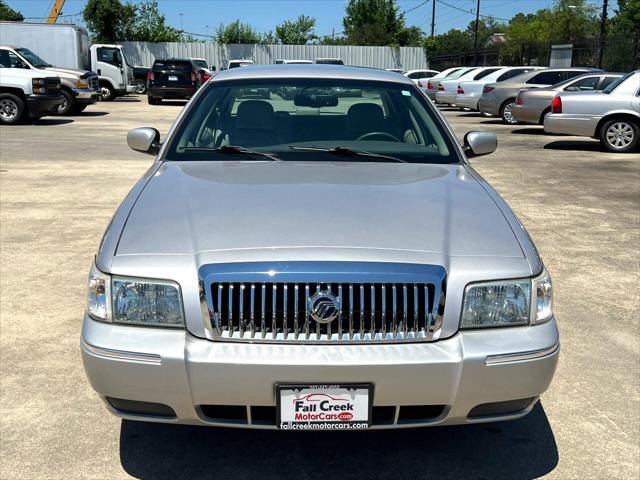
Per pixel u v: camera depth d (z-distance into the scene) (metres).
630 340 4.06
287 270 2.37
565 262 5.62
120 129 15.52
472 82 21.39
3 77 15.99
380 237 2.54
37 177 9.20
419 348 2.37
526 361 2.42
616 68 24.39
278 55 44.59
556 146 13.55
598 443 2.96
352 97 4.01
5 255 5.60
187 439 2.96
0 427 3.00
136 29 44.84
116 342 2.39
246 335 2.36
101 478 2.66
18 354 3.73
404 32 58.41
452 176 3.37
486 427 3.09
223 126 3.82
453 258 2.49
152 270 2.43
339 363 2.30
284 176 3.22
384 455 2.86
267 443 2.94
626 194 8.48
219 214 2.71
